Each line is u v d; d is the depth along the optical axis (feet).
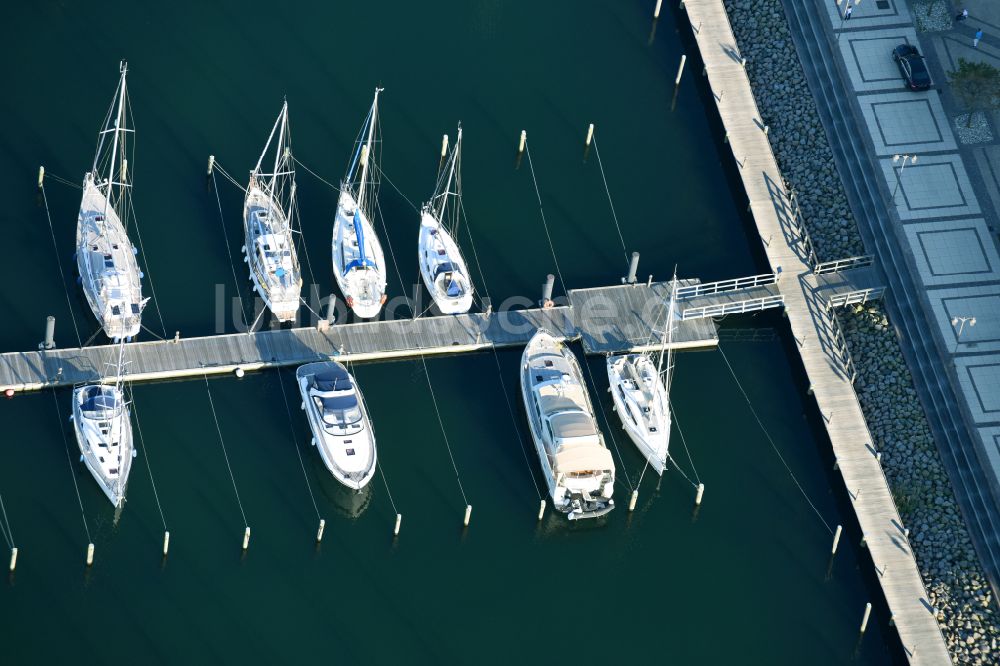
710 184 412.16
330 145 406.00
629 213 405.18
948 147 407.64
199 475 356.79
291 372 372.17
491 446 368.07
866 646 350.02
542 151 412.77
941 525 358.84
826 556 360.48
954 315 383.86
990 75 403.13
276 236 380.37
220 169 397.80
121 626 337.31
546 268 393.91
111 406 354.74
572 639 346.74
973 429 368.68
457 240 394.73
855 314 388.57
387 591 347.97
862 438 370.73
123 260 375.66
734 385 382.22
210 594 343.05
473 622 346.54
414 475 362.33
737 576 357.20
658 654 346.33
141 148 398.62
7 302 372.58
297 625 341.62
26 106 401.29
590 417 363.35
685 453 371.56
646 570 356.59
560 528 359.46
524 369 372.38
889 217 396.37
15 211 385.29
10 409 359.25
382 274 382.22
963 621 347.56
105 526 348.18
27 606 337.11
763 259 396.98
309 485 358.64
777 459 372.58
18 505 348.18
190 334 373.61
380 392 372.79
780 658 347.77
